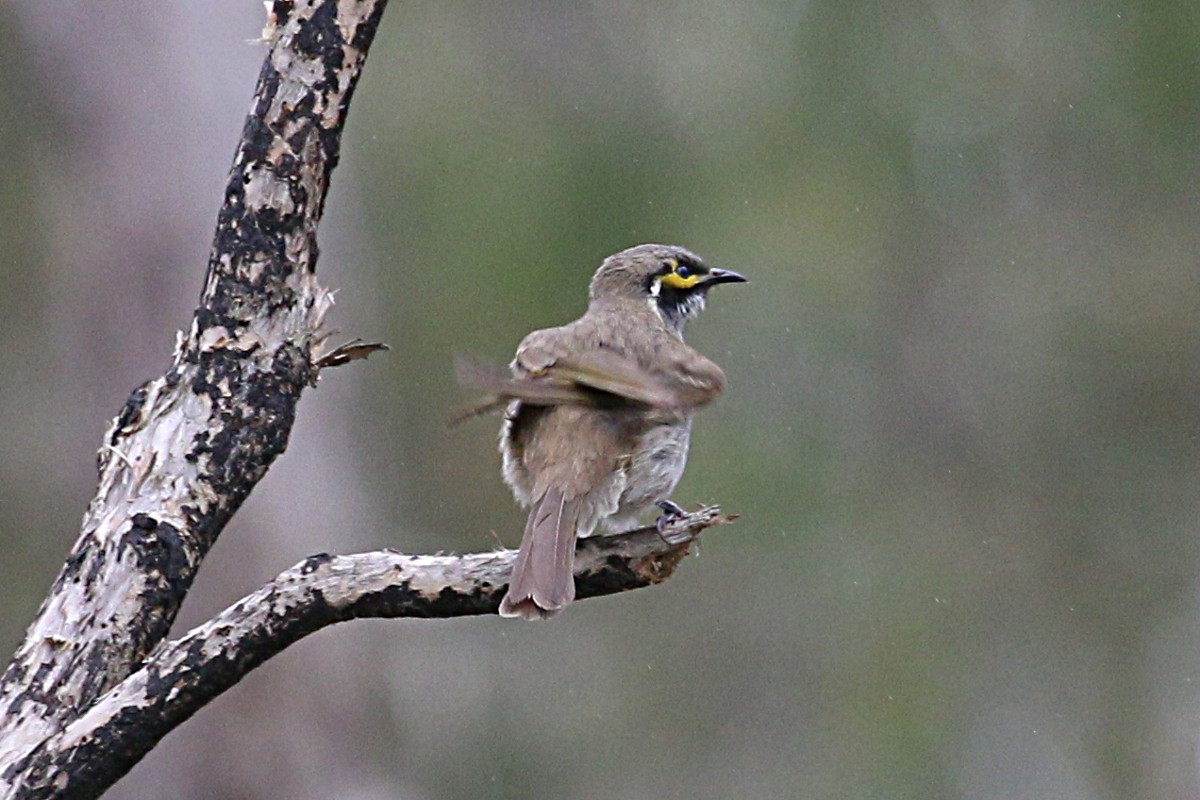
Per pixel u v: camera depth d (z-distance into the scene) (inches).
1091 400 640.4
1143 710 644.7
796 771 626.8
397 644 604.1
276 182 276.7
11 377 581.6
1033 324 636.1
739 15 611.8
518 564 273.6
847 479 627.5
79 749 257.0
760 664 633.6
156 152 545.6
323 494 571.5
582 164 591.5
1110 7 617.3
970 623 638.5
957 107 618.5
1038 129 625.3
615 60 605.6
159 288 545.3
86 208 547.8
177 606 269.6
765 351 613.3
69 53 545.6
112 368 548.4
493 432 606.5
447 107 595.5
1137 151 624.7
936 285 628.7
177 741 532.7
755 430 617.6
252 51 554.3
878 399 629.0
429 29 602.9
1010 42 623.5
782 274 600.4
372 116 592.4
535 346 325.4
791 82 609.9
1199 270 628.1
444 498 606.9
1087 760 640.4
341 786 546.9
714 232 593.6
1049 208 629.3
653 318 351.3
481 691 641.6
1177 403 637.9
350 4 278.8
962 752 632.4
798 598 629.9
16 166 562.3
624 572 282.7
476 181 587.2
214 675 261.6
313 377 281.4
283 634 265.1
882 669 629.9
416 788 617.6
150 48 546.9
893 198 614.5
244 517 555.8
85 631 264.1
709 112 602.9
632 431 312.8
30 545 582.6
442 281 582.2
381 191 589.9
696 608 637.3
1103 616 644.7
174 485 271.0
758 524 618.2
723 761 631.2
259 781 536.4
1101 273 632.4
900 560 633.6
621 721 639.1
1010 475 639.1
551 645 647.1
